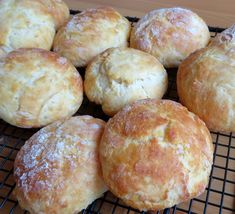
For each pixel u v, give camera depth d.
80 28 0.24
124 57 0.21
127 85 0.21
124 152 0.16
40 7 0.25
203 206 0.18
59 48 0.24
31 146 0.18
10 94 0.20
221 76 0.19
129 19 0.29
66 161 0.17
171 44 0.23
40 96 0.20
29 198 0.16
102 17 0.24
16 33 0.24
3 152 0.21
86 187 0.17
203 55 0.21
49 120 0.20
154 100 0.18
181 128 0.16
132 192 0.15
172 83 0.24
